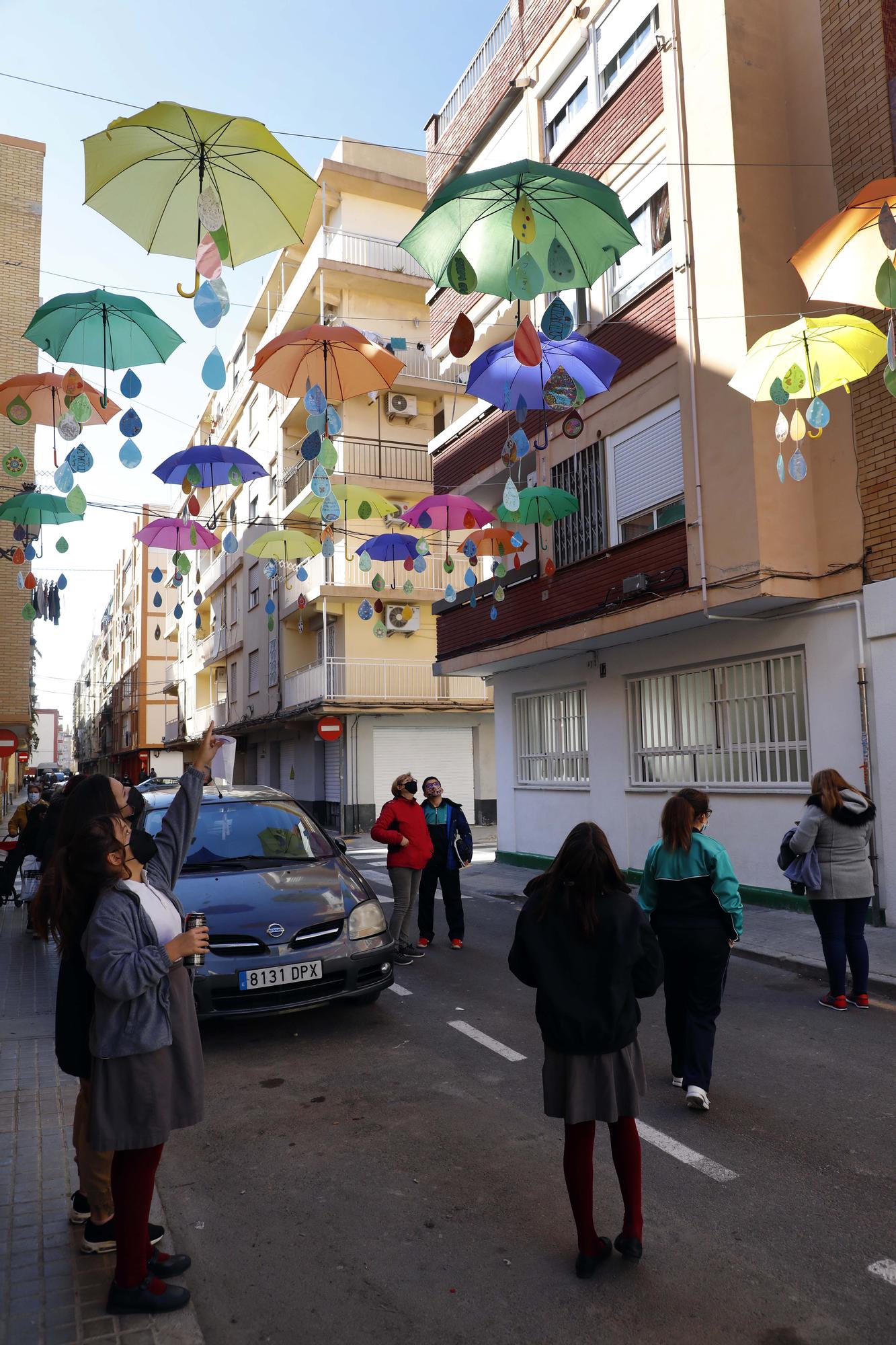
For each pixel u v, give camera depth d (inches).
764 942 346.9
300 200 171.0
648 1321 119.1
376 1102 200.8
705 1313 120.6
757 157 398.6
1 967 352.5
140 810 196.5
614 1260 134.0
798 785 400.5
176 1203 156.4
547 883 137.0
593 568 504.4
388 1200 155.3
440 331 744.3
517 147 608.1
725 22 399.5
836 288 248.7
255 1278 132.3
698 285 414.3
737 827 436.1
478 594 634.8
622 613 466.9
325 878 266.7
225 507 1494.8
